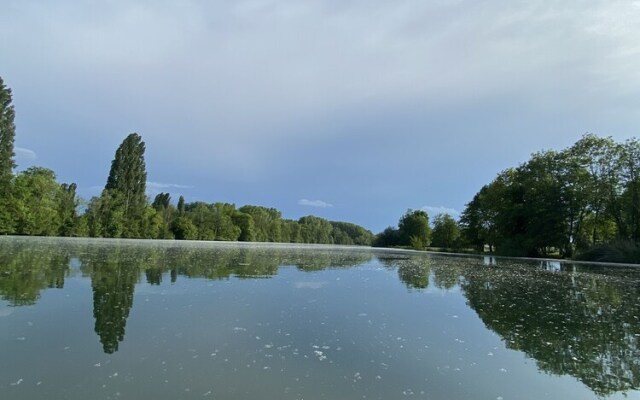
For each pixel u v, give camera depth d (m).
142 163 83.62
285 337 8.63
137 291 13.27
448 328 10.18
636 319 11.94
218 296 12.98
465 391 6.24
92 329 8.55
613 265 37.12
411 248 105.75
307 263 29.52
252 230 123.62
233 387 5.86
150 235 82.44
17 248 29.08
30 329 8.36
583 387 6.59
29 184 59.19
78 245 38.25
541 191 51.34
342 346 8.20
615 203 46.69
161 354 7.18
